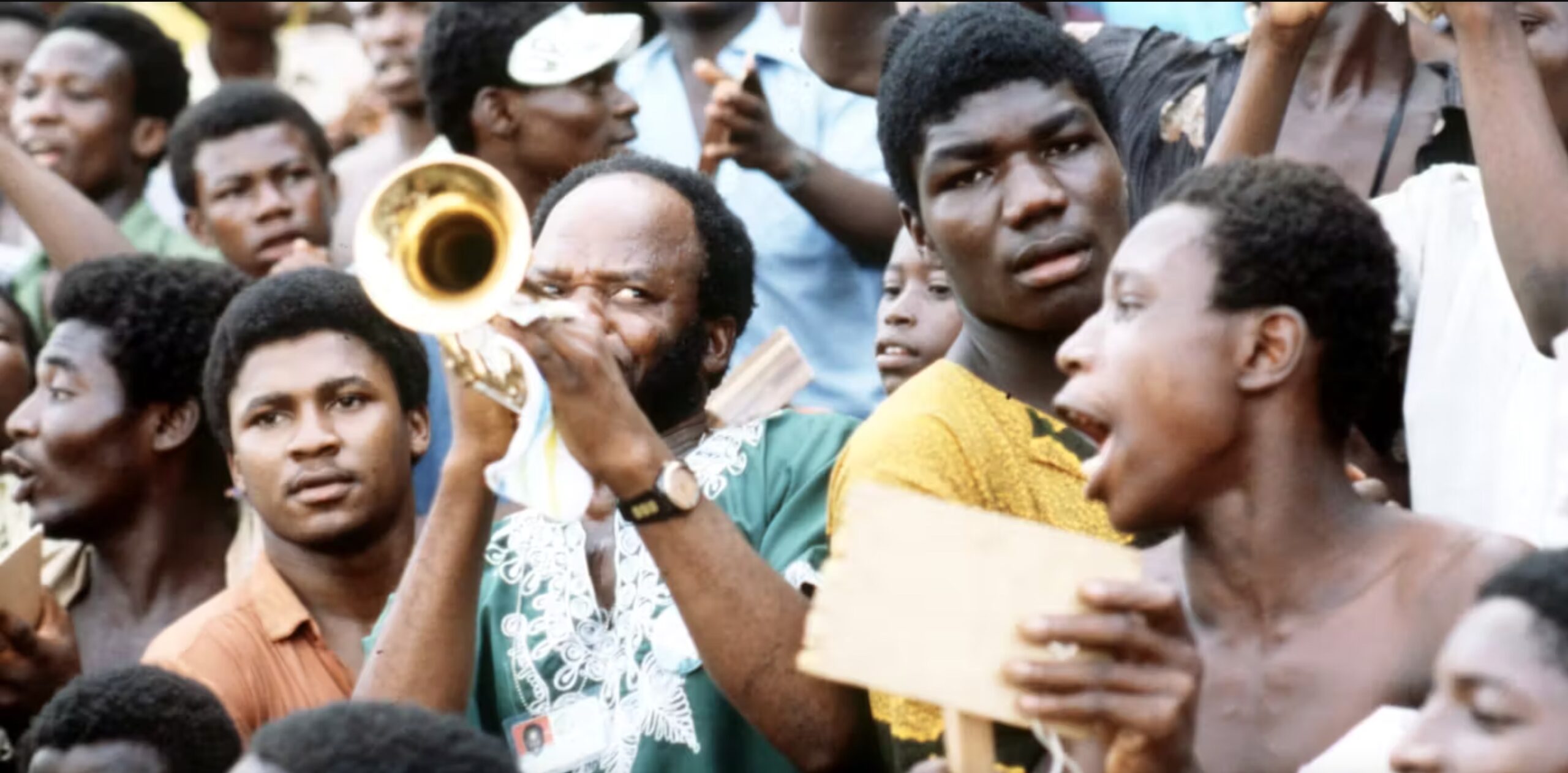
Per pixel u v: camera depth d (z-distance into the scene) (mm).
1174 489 3674
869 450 4199
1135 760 3271
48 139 8125
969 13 4453
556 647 4523
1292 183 3715
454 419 4184
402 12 8289
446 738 3273
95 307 6117
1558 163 4508
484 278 3502
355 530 5207
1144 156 5805
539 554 4645
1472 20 4570
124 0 9492
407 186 3496
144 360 6059
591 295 4633
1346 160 5734
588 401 3873
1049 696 3273
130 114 8258
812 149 7129
